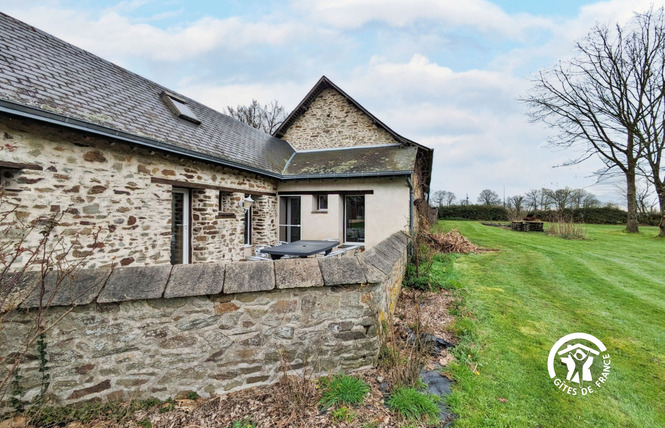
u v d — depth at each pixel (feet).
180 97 26.09
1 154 11.43
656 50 46.21
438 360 10.78
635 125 49.34
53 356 7.94
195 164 20.39
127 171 15.94
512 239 44.83
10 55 13.93
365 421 7.68
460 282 21.31
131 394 8.36
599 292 19.53
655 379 10.16
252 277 8.90
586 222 78.13
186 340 8.60
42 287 7.16
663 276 23.59
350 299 9.66
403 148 33.55
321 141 39.09
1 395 7.53
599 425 7.95
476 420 7.89
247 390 8.92
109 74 19.97
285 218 33.45
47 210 12.76
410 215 27.81
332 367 9.57
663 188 46.39
